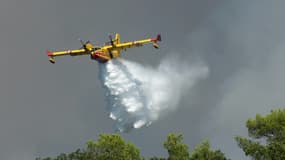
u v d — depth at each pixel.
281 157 187.25
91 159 195.38
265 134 195.75
